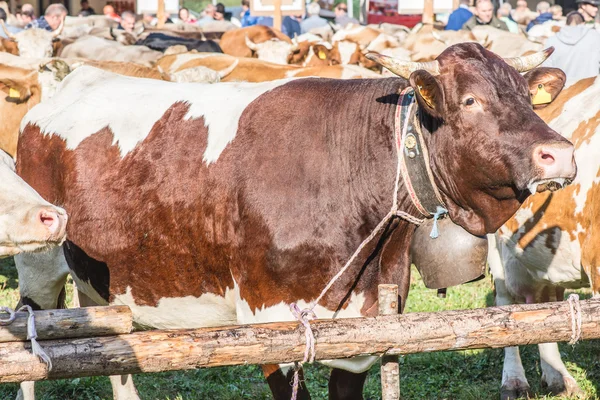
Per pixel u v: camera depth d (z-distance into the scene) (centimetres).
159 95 550
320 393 673
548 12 2667
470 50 425
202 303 505
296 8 2178
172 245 499
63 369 346
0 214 420
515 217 646
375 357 458
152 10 2645
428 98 413
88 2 3422
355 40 2169
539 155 387
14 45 1827
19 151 602
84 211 540
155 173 509
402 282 477
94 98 579
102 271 538
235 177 471
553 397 673
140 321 541
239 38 2131
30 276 599
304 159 461
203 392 683
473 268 461
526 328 383
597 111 600
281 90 493
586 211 579
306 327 367
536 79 447
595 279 567
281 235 452
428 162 439
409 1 2155
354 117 463
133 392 632
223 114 501
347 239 452
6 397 674
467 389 688
